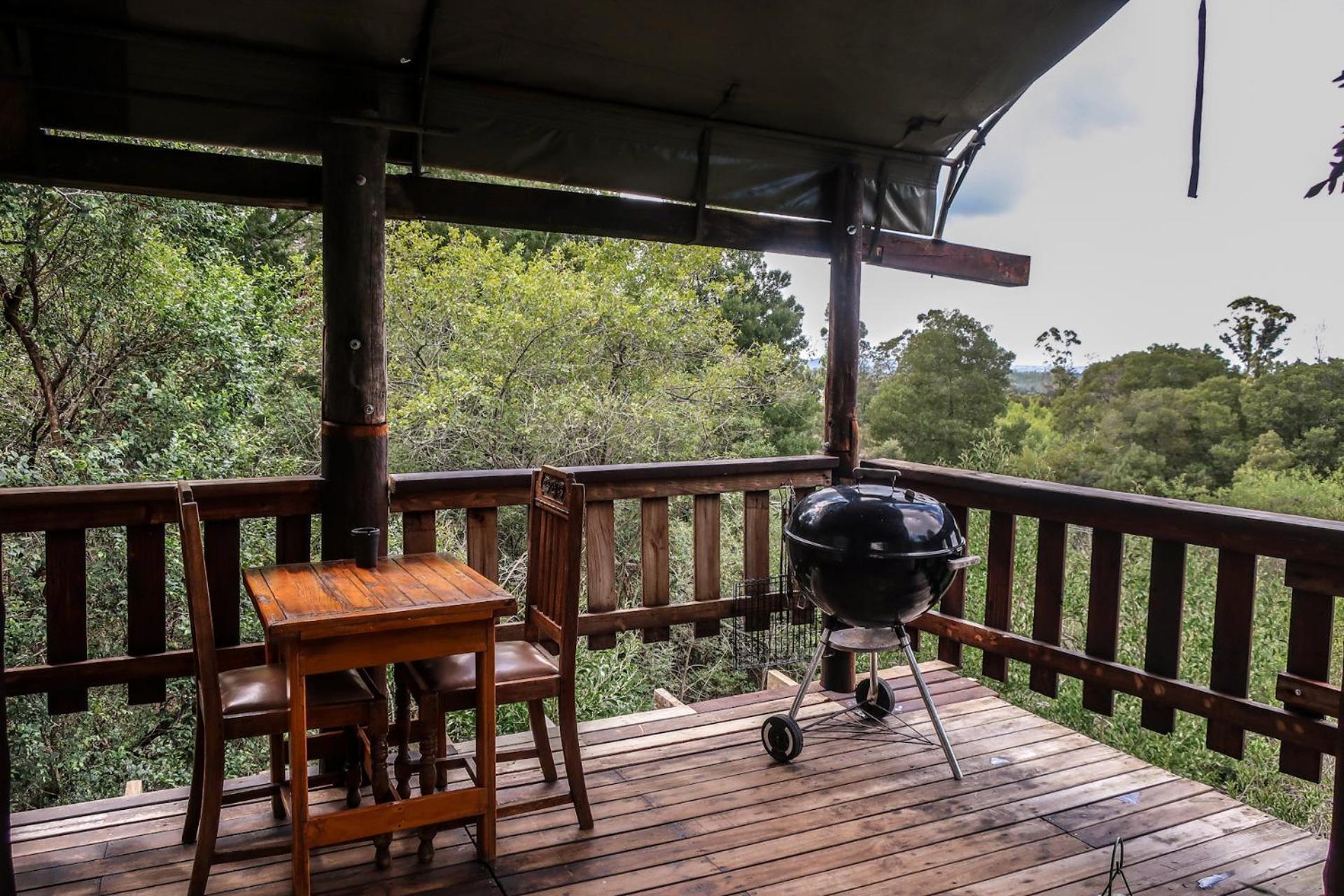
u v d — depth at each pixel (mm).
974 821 2559
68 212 6262
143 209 6730
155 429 7047
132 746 6453
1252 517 2650
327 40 2586
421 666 2338
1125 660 6617
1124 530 3043
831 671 3643
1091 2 2934
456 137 3029
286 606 1995
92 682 2590
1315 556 2500
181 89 2564
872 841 2430
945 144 3775
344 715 2064
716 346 11562
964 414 14227
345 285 2652
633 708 7551
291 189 2785
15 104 2420
